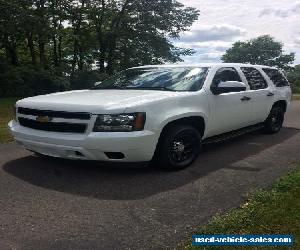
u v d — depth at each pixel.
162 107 5.18
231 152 6.77
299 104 18.88
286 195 4.38
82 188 4.78
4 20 24.89
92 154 4.86
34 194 4.57
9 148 6.94
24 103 5.47
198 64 6.59
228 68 6.86
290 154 6.64
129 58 36.53
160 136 5.32
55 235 3.54
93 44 37.22
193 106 5.68
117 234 3.57
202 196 4.53
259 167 5.78
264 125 8.28
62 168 5.59
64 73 31.16
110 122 4.76
